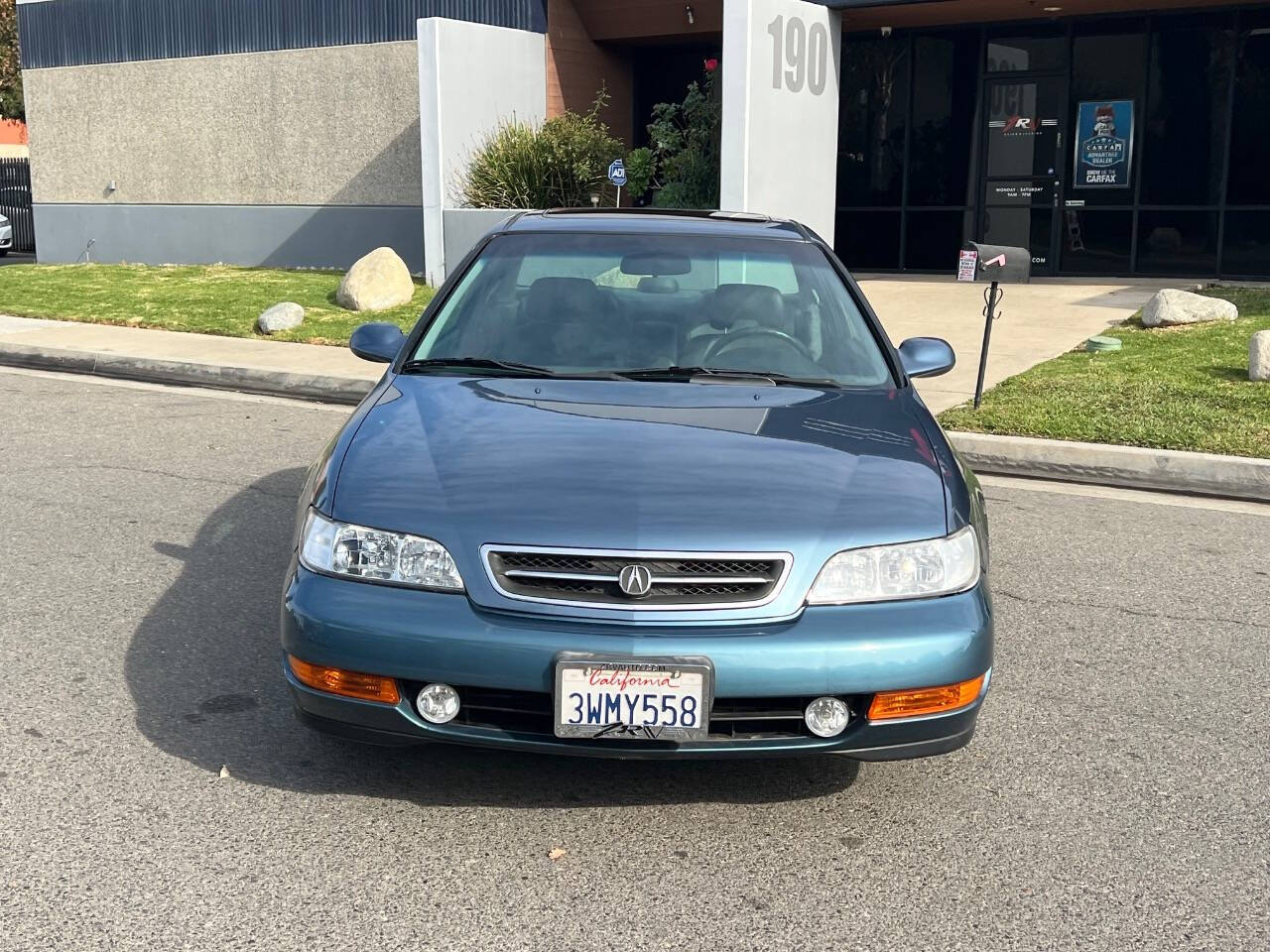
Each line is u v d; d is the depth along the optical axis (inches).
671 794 145.3
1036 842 136.3
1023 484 309.3
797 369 177.0
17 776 145.8
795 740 129.5
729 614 127.5
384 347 189.6
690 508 133.0
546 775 149.3
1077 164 671.1
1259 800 146.9
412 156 715.4
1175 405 347.9
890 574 132.0
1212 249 649.6
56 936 114.3
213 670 179.3
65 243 858.8
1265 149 629.9
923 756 134.4
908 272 717.9
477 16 705.6
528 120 703.1
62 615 200.8
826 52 621.6
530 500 134.0
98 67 819.4
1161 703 175.6
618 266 191.5
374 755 153.6
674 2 706.2
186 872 126.1
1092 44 658.2
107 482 289.4
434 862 129.2
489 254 195.8
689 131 673.0
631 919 119.6
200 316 560.1
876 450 150.2
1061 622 208.4
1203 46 634.8
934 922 120.2
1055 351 445.1
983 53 682.2
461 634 126.6
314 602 132.0
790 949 115.3
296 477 296.5
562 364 175.0
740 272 191.8
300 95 746.8
